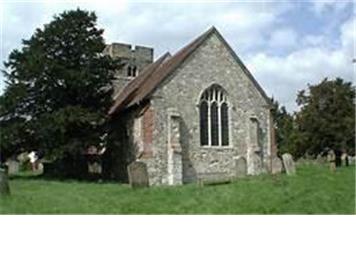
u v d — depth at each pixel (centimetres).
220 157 3856
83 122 3669
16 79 3906
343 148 4181
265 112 4112
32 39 3975
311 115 4253
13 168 4781
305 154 4416
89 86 3856
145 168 2547
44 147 3734
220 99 3938
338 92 4225
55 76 3756
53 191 2525
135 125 3875
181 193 2266
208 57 3912
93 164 4281
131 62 5328
